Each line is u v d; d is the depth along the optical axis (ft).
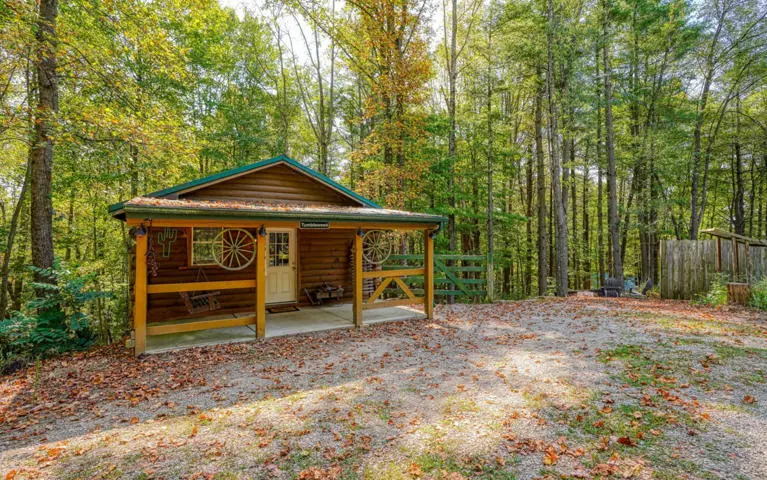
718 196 73.72
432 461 9.77
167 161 30.55
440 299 54.65
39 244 25.02
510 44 46.68
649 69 56.44
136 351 19.49
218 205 21.21
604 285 45.16
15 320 21.36
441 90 57.98
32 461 10.23
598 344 20.04
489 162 51.16
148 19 27.81
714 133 53.98
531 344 20.85
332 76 63.05
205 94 53.21
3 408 14.02
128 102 27.61
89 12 28.40
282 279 31.83
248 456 10.25
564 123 53.67
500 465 9.48
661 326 23.52
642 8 49.37
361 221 25.03
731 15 48.75
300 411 13.01
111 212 20.11
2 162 35.65
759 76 49.47
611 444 10.28
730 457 9.45
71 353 21.81
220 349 20.93
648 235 63.31
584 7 49.21
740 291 29.86
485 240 69.72
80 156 29.86
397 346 21.34
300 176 30.60
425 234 29.01
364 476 9.21
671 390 13.70
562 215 45.52
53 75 25.13
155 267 21.31
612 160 48.96
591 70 50.62
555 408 12.57
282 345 21.70
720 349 18.25
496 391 14.23
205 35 46.42
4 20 21.52
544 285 55.77
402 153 47.85
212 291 27.84
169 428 12.01
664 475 8.81
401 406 13.21
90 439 11.41
